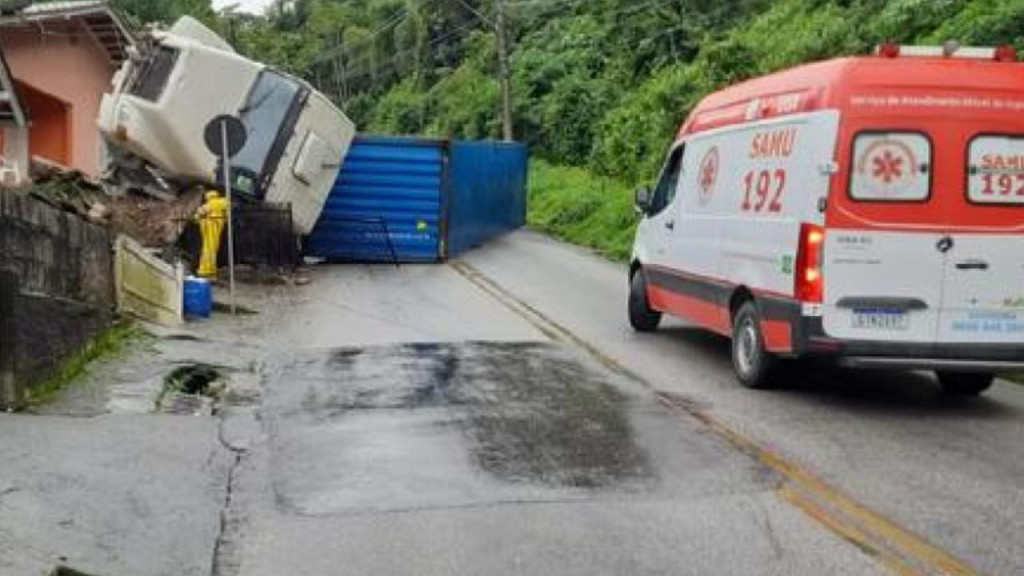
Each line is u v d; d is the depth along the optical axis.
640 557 6.51
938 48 10.29
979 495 7.71
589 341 14.46
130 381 11.03
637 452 8.81
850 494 7.70
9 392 9.26
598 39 53.25
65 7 24.25
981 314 10.16
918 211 10.08
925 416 10.30
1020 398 11.31
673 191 14.12
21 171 19.28
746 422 9.88
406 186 24.33
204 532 6.96
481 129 55.56
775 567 6.34
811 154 10.24
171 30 21.08
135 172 21.00
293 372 12.29
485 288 20.23
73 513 6.86
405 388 11.37
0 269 9.11
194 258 19.52
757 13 44.25
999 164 10.12
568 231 32.19
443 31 72.88
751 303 11.38
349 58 84.94
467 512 7.34
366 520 7.20
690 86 36.72
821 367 12.52
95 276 12.27
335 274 22.23
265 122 20.59
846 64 10.19
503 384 11.57
